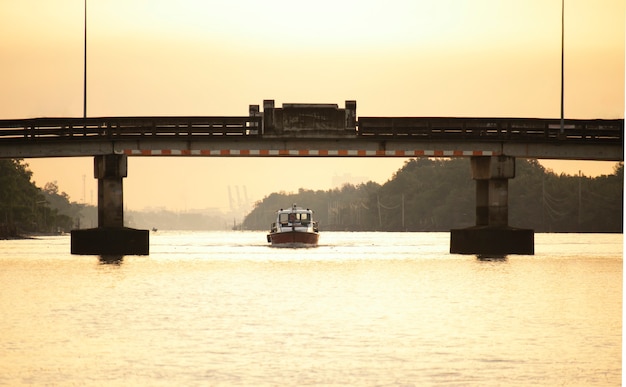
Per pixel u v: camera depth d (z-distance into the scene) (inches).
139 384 3056.1
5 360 3385.8
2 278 6373.0
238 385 3046.3
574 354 3513.8
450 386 3048.7
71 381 3100.4
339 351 3550.7
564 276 6638.8
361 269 7337.6
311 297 5260.8
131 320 4311.0
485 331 4015.8
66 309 4697.3
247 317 4424.2
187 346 3641.7
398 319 4365.2
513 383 3090.6
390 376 3161.9
